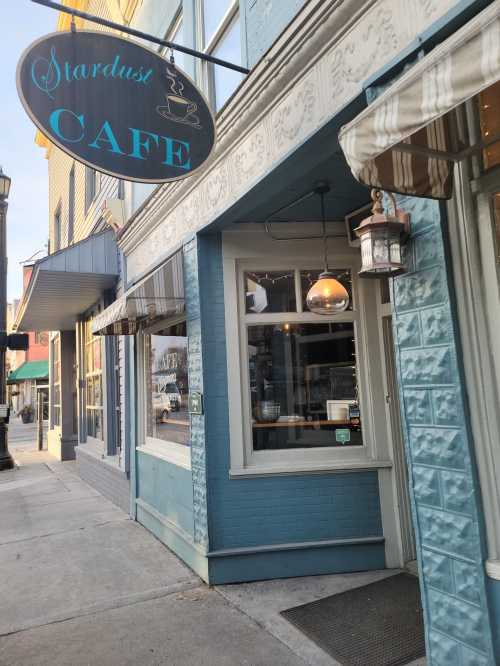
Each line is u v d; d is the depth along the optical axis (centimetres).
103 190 912
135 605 409
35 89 324
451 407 235
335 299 415
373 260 252
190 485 497
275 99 375
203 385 464
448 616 235
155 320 624
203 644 341
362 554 448
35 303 912
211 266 486
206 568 445
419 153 223
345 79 306
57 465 1202
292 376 483
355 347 483
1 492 905
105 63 356
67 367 1305
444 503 238
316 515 451
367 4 284
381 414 466
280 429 477
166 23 632
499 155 235
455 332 235
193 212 512
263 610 385
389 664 307
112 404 840
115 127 356
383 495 456
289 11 379
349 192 425
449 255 240
